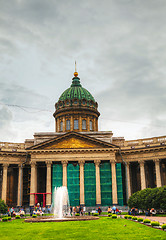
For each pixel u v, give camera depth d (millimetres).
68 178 66688
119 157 69312
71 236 22828
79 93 87125
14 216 46938
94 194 65500
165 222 32469
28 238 22219
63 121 83625
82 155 66500
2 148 67625
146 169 71438
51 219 36188
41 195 71750
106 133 72812
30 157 68875
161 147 63875
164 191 45812
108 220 35594
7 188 72188
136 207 49812
